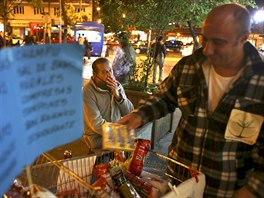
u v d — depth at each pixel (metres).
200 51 1.74
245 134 1.58
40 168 1.55
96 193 1.42
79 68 1.06
